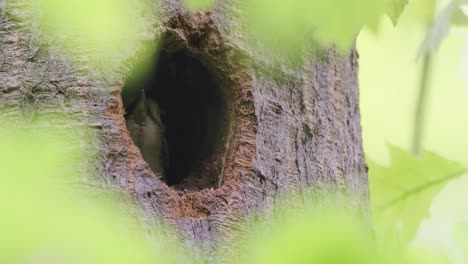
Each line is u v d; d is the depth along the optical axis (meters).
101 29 4.00
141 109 5.11
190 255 3.88
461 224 4.59
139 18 4.13
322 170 4.53
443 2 5.38
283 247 3.41
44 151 3.76
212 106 4.75
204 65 4.49
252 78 4.41
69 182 3.77
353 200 4.66
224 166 4.40
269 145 4.37
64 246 3.53
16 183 3.62
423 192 4.72
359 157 4.91
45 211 3.60
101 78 4.00
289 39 4.51
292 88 4.56
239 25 4.43
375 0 3.73
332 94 4.77
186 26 4.30
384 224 4.71
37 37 4.02
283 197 4.31
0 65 3.99
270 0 3.91
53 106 3.92
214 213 4.06
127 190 3.86
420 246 4.19
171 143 5.07
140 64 4.31
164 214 3.90
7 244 3.47
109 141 3.92
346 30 3.76
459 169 4.70
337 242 3.44
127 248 3.57
